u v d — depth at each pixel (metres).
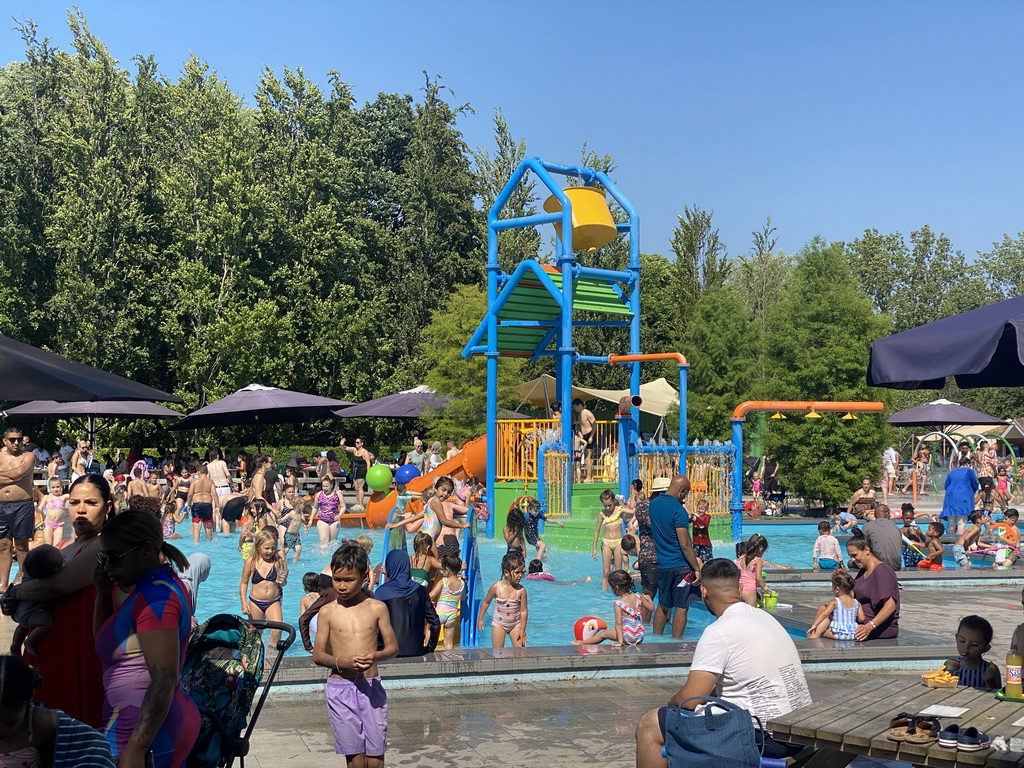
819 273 32.56
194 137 45.00
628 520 17.23
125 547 4.14
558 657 9.51
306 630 7.37
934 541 17.64
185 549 21.66
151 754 4.05
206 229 41.94
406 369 45.88
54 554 4.64
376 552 20.98
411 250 49.78
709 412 40.44
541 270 23.42
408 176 51.41
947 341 5.98
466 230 50.66
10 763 3.55
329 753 7.09
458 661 9.23
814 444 30.31
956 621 13.07
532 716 8.17
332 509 21.61
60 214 39.50
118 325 40.28
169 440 42.28
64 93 42.31
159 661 4.00
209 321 41.25
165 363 44.44
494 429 24.09
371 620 5.89
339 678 5.90
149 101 44.28
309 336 44.09
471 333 36.66
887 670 10.22
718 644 5.36
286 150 46.47
